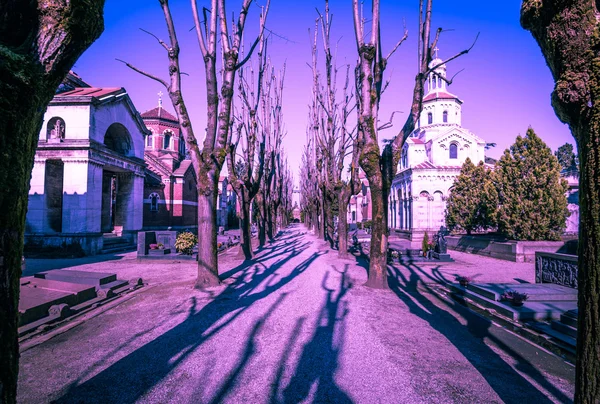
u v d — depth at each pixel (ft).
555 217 56.49
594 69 7.25
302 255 61.67
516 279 39.58
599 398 6.95
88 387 13.47
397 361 15.97
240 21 34.37
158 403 12.30
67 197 60.75
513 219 58.18
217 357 16.35
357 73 45.27
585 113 7.47
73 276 30.68
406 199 107.24
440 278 40.06
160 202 105.09
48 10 7.29
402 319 22.75
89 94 69.00
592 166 7.23
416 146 108.68
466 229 76.79
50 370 14.99
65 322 21.77
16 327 7.18
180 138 124.57
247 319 22.40
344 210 57.67
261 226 77.25
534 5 8.54
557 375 14.73
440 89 119.65
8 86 6.60
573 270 29.71
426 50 30.58
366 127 32.35
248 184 55.57
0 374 6.74
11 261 6.97
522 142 59.31
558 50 7.96
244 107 55.88
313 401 12.46
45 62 7.35
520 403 12.37
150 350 17.22
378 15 31.68
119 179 79.61
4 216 6.75
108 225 82.99
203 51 33.12
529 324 21.77
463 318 23.26
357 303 26.81
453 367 15.39
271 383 13.80
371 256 33.40
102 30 8.71
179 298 28.32
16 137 6.91
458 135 105.91
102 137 66.95
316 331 20.08
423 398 12.70
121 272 42.86
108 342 18.39
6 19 7.41
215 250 33.83
